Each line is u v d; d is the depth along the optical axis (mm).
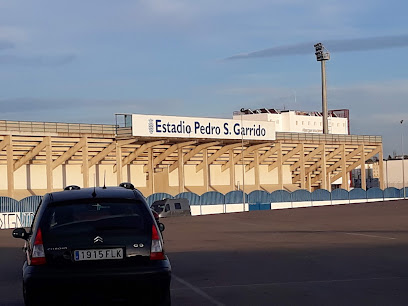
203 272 13539
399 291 10586
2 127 44312
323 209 41500
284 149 63500
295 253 16766
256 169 60938
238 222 32125
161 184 57688
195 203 50406
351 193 60719
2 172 48625
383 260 14836
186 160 57250
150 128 50000
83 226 8172
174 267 14477
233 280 12266
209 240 21734
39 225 8227
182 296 10555
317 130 93875
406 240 19859
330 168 69062
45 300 7984
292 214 37188
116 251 8109
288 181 68000
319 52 76438
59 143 47906
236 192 52812
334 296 10211
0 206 41125
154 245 8250
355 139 68500
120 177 50688
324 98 76562
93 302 8070
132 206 8492
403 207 40906
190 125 52469
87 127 48531
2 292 11609
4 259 17734
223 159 62469
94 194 8602
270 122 58781
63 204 8422
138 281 8023
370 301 9711
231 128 55469
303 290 10867
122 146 51531
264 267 14078
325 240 20406
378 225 26719
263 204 54188
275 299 10078
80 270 7969
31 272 7945
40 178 51219
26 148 46969
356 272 12930
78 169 53406
